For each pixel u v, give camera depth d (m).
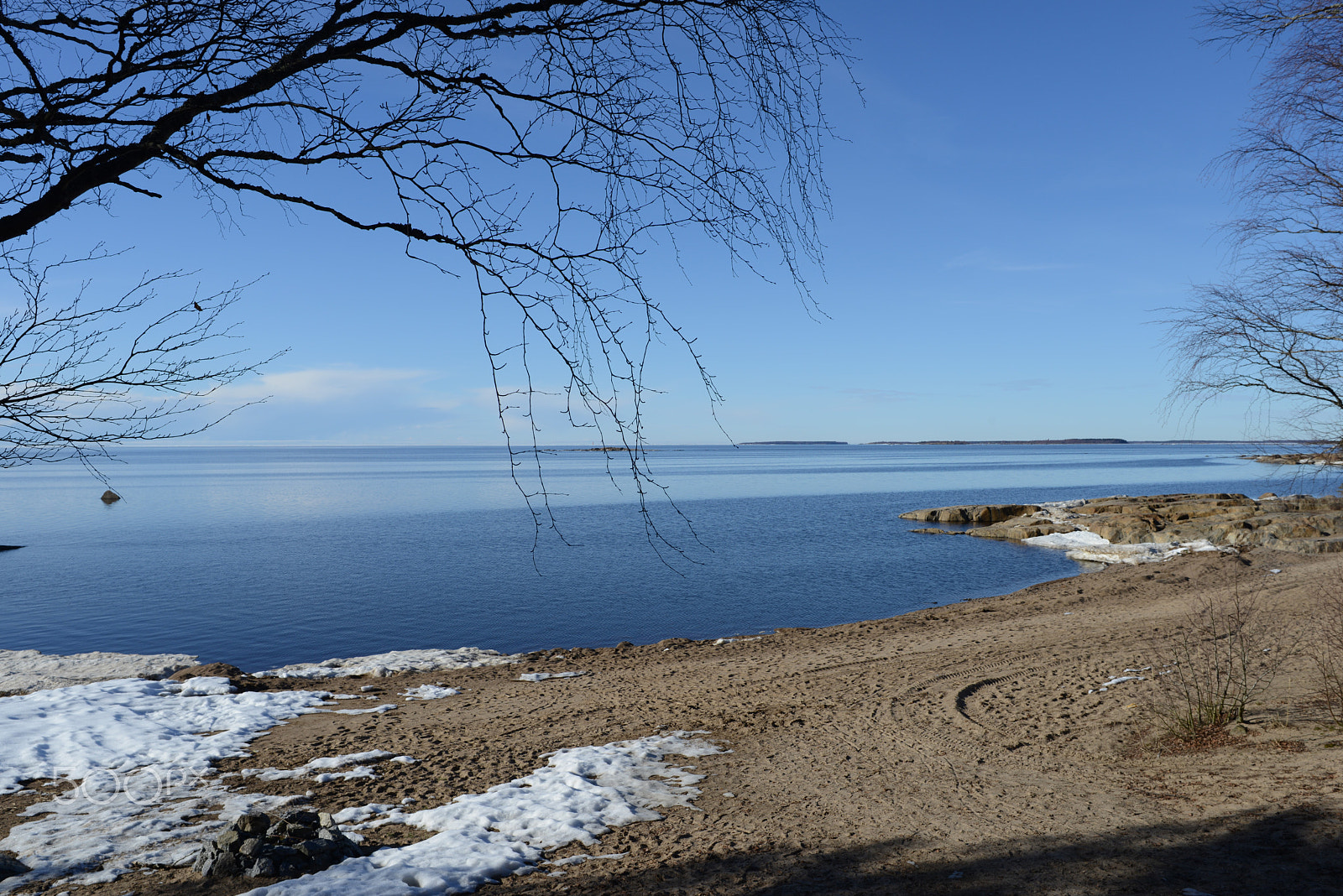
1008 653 14.70
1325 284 6.43
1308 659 11.63
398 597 28.14
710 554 39.03
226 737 10.70
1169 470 148.62
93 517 63.31
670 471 152.38
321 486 111.44
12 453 2.76
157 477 143.75
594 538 46.16
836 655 15.82
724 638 19.14
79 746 9.97
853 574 32.84
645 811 7.57
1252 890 4.88
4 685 13.91
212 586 30.69
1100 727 9.69
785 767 8.88
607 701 12.89
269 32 2.70
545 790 8.16
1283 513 34.59
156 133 2.65
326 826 6.63
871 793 7.85
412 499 82.81
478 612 25.61
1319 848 5.32
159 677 14.62
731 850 6.54
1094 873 5.50
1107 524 39.50
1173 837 5.98
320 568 35.31
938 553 38.66
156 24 2.57
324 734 11.08
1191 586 22.23
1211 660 12.32
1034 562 35.41
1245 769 7.31
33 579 32.34
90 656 15.69
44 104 2.50
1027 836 6.40
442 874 5.89
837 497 80.38
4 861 6.16
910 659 14.88
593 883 5.94
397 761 9.62
